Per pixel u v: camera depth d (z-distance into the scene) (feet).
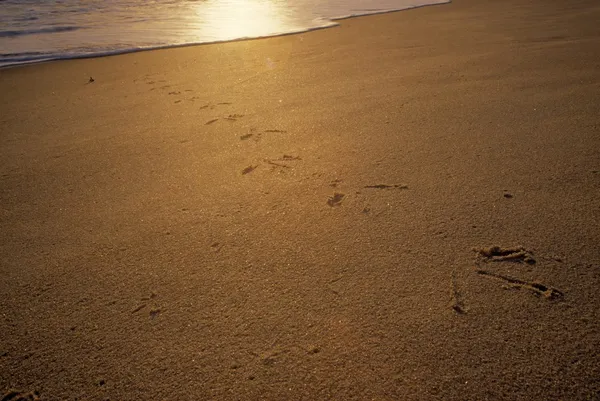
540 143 6.55
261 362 3.31
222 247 4.70
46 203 5.87
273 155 6.89
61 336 3.68
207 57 15.05
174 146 7.51
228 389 3.12
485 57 12.23
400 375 3.13
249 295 3.99
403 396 2.98
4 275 4.46
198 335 3.59
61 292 4.18
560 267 4.03
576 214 4.80
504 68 10.89
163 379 3.24
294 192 5.73
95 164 6.98
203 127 8.34
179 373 3.27
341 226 4.92
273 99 9.80
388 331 3.49
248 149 7.20
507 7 22.82
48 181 6.49
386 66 12.14
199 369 3.29
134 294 4.10
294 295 3.95
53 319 3.87
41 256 4.74
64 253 4.77
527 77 9.96
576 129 6.94
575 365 3.11
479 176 5.75
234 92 10.60
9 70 14.20
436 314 3.62
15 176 6.70
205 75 12.54
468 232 4.62
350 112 8.57
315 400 3.00
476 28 17.22
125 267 4.47
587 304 3.61
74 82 12.57
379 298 3.84
